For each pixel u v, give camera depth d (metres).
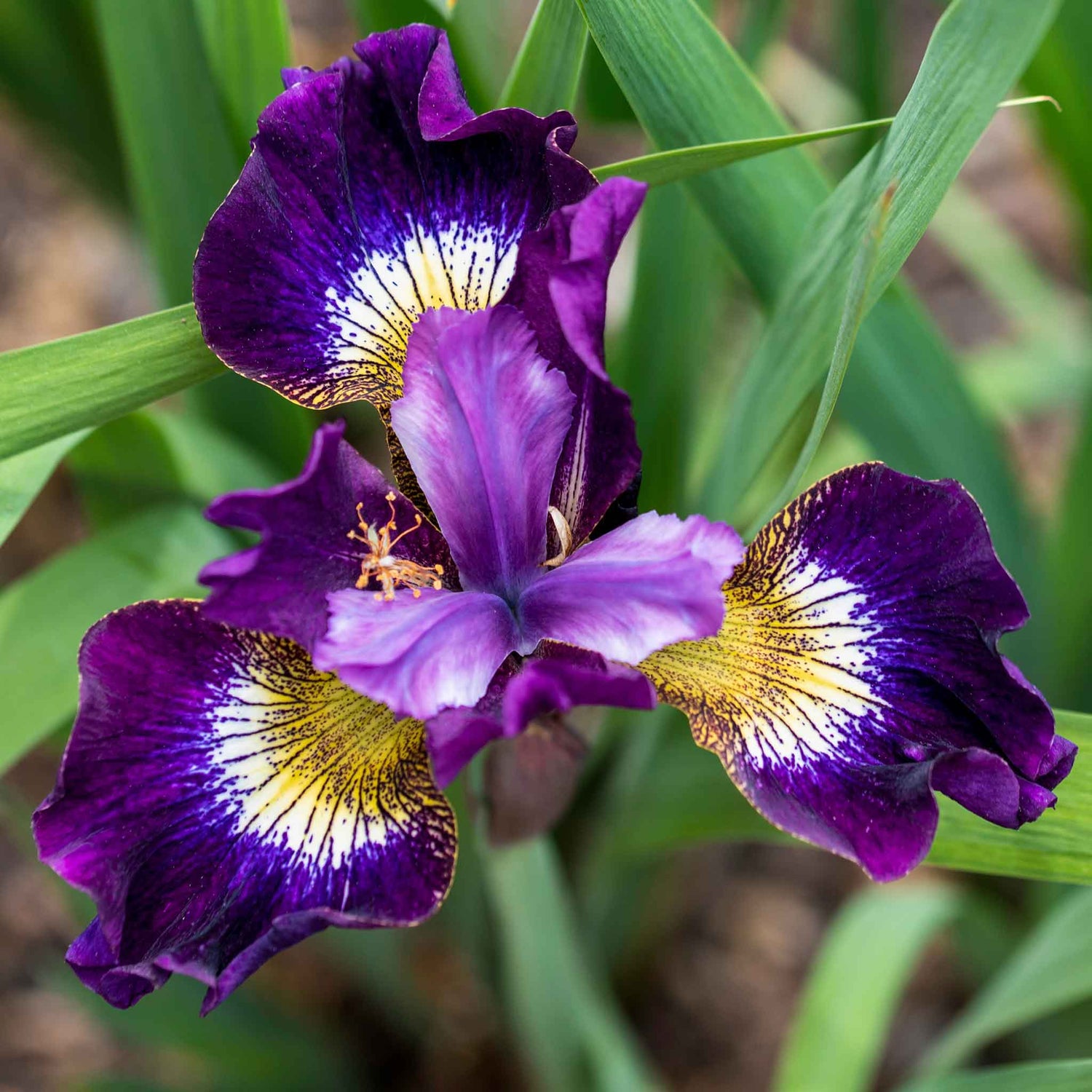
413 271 0.35
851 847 0.33
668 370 0.42
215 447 0.40
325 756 0.33
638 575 0.33
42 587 0.37
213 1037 0.44
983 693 0.33
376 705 0.34
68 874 0.32
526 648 0.34
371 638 0.33
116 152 0.49
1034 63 0.42
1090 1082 0.36
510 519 0.34
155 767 0.33
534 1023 0.43
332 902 0.33
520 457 0.34
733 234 0.38
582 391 0.34
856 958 0.44
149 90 0.38
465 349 0.33
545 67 0.35
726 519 0.39
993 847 0.35
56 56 0.46
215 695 0.33
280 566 0.32
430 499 0.34
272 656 0.33
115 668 0.32
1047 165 0.50
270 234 0.34
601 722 0.45
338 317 0.35
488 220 0.35
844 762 0.33
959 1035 0.42
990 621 0.33
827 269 0.36
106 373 0.34
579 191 0.34
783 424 0.37
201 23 0.37
